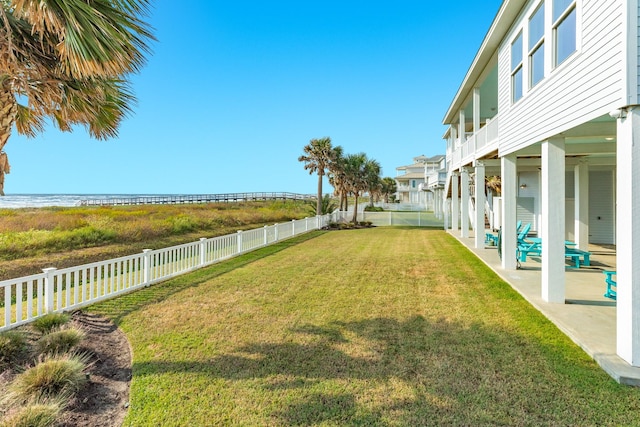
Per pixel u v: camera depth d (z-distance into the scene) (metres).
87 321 5.24
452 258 10.66
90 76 4.33
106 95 5.13
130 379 3.53
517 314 5.30
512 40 7.62
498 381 3.32
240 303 6.03
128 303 6.08
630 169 3.41
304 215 29.23
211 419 2.79
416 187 51.56
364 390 3.19
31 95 4.39
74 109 4.82
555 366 3.61
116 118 5.47
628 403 2.93
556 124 5.30
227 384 3.32
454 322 4.99
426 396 3.09
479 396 3.07
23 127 5.35
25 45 4.01
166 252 7.99
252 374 3.51
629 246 3.44
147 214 22.14
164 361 3.83
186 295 6.59
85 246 12.02
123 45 3.96
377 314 5.39
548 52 5.61
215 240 10.16
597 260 9.39
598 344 3.97
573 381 3.30
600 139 7.27
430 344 4.22
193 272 8.71
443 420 2.74
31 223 14.40
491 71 11.62
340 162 26.39
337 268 9.21
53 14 3.43
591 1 4.23
